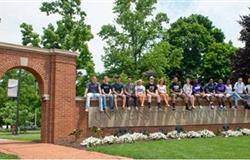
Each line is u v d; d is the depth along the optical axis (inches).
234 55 1525.6
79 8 1343.5
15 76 1807.3
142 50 1603.1
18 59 763.4
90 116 827.4
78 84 1299.2
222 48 2128.4
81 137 813.9
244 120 1043.9
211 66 2121.1
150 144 732.7
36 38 1311.5
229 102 1009.5
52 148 692.7
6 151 636.1
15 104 1872.5
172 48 2095.2
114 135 836.6
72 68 829.8
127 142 780.6
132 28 1567.4
